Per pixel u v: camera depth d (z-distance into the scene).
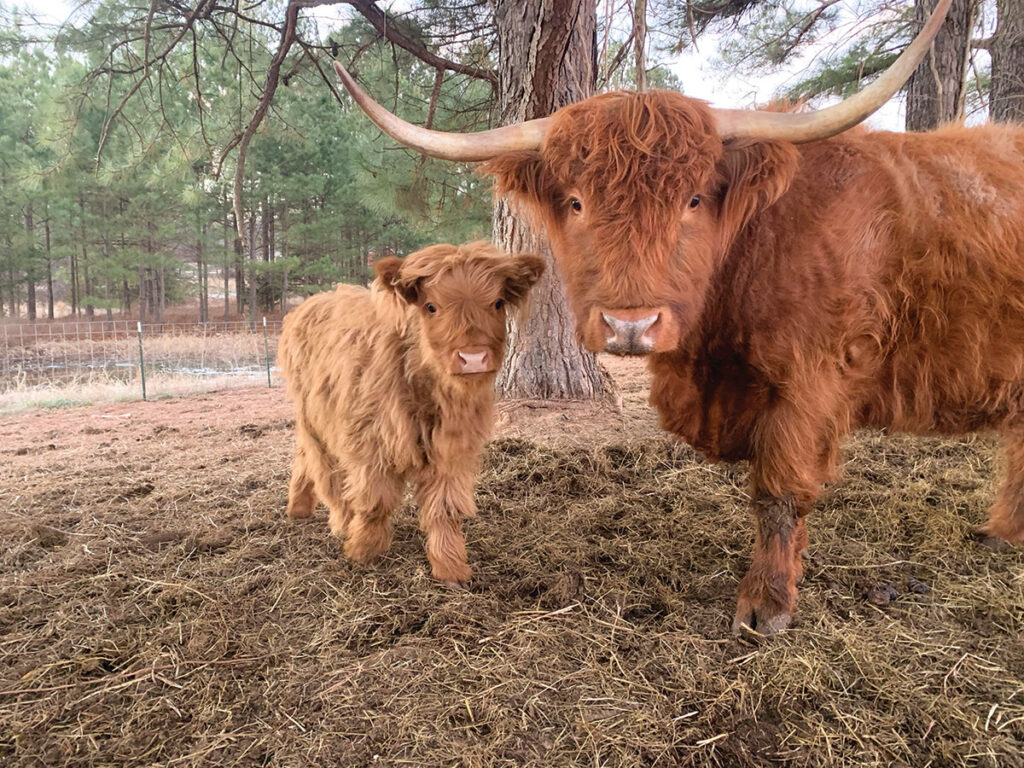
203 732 2.20
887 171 2.60
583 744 2.12
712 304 2.60
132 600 3.01
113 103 12.28
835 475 2.82
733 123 2.24
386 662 2.52
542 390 6.10
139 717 2.27
